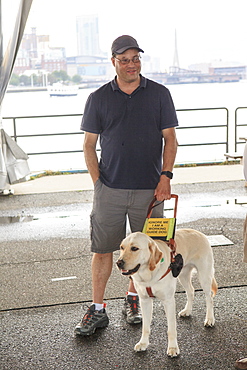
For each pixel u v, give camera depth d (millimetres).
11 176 8555
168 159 3848
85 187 9180
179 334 3832
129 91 3756
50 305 4430
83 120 3914
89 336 3854
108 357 3545
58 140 20234
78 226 6910
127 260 3205
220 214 7223
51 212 7637
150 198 3900
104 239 3941
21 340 3820
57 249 5996
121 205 3889
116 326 4012
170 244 3525
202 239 3887
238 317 4086
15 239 6434
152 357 3523
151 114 3773
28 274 5219
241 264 5277
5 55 8305
